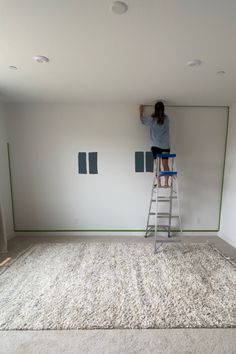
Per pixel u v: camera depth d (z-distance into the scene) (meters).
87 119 3.71
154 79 2.53
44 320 1.88
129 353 1.58
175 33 1.57
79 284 2.40
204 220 3.96
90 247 3.40
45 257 3.06
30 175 3.83
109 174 3.84
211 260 2.96
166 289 2.31
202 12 1.33
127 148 3.77
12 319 1.89
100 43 1.72
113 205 3.91
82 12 1.34
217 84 2.68
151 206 3.90
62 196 3.89
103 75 2.42
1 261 2.95
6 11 1.33
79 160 3.80
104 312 1.97
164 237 3.85
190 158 3.82
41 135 3.74
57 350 1.61
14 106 3.65
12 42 1.71
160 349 1.61
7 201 3.71
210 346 1.64
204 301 2.12
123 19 1.41
